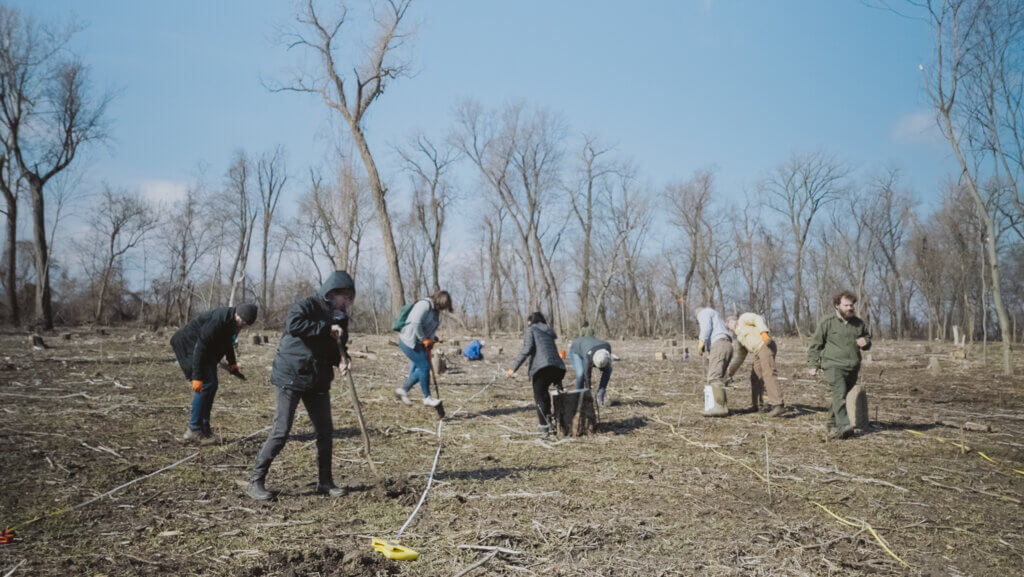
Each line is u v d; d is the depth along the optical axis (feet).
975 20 50.52
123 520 13.97
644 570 12.03
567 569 12.00
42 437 21.33
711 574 11.91
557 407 24.48
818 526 14.56
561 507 15.60
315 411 16.14
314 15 69.46
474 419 27.48
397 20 69.62
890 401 35.06
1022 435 25.08
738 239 173.99
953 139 52.44
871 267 170.81
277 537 13.20
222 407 28.76
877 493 17.19
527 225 146.30
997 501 16.66
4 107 97.30
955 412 30.91
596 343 28.84
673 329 163.94
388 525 14.08
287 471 18.30
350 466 19.07
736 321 30.35
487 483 17.48
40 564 11.45
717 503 16.16
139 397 30.96
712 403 28.73
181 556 12.10
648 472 18.98
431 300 27.81
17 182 102.94
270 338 89.86
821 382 43.11
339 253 105.81
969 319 127.85
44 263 98.17
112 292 138.21
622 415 29.22
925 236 153.17
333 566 11.82
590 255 160.66
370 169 71.67
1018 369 56.39
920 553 13.08
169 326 133.69
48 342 69.41
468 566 12.00
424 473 18.39
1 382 34.42
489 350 71.36
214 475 17.74
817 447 22.63
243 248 150.92
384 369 47.98
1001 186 68.80
